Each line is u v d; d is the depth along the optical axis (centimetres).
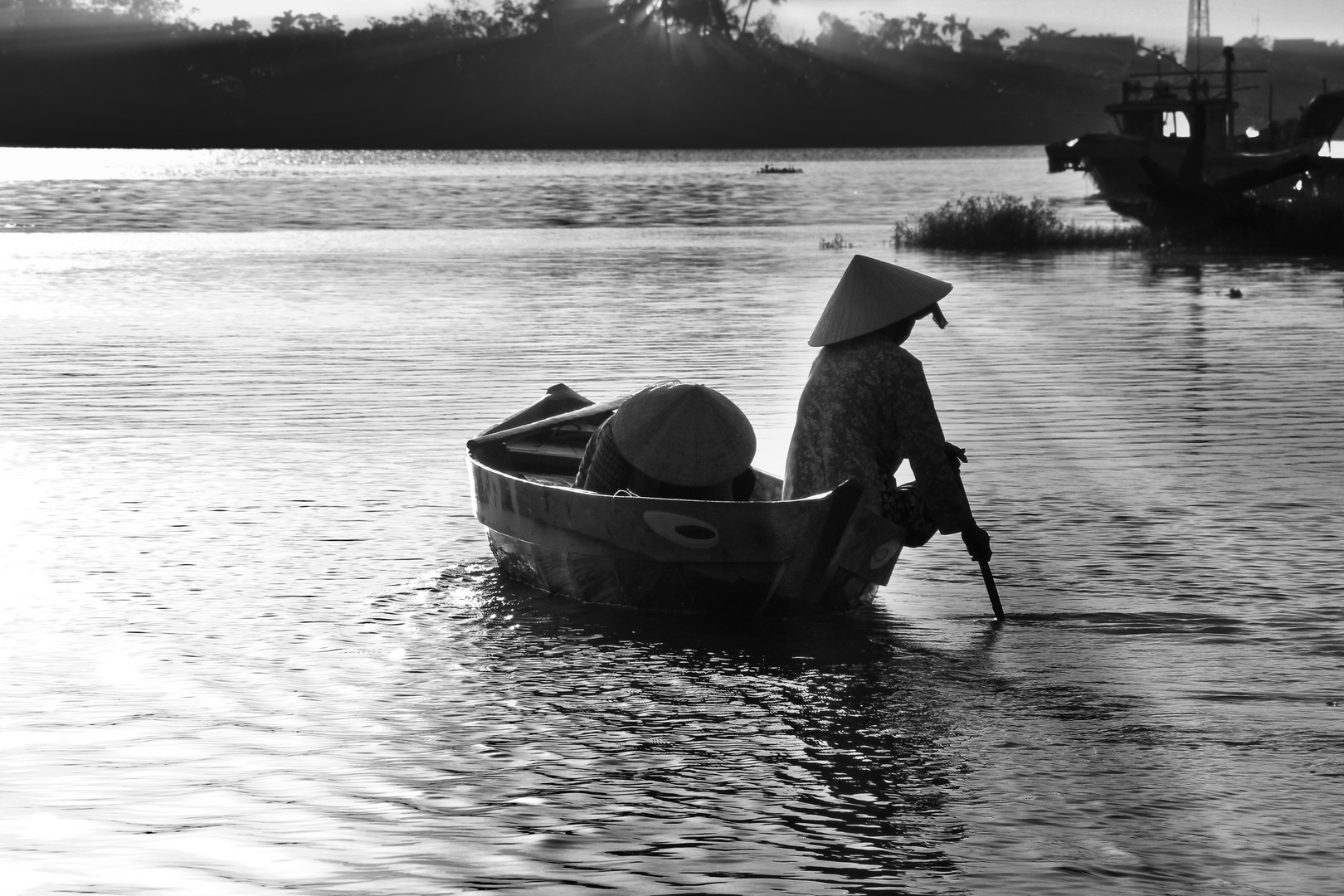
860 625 678
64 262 2992
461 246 3500
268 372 1504
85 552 806
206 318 2005
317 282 2550
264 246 3516
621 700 574
